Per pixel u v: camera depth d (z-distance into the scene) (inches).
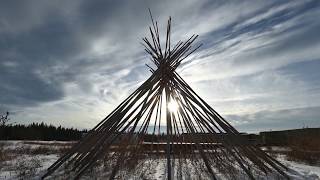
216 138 291.3
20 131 1380.4
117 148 315.6
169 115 282.8
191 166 323.0
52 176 259.6
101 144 263.3
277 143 747.4
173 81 306.0
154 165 332.8
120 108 277.6
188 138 336.2
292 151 516.1
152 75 297.9
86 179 247.1
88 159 260.1
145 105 279.9
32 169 295.7
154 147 433.1
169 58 308.7
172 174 279.1
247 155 294.2
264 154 298.2
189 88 311.0
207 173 281.3
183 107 301.9
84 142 280.7
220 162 316.5
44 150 541.3
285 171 307.9
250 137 815.7
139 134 307.3
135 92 287.9
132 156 316.2
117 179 251.8
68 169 283.7
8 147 597.0
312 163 437.1
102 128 274.5
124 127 265.6
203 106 303.0
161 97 317.7
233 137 293.9
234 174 276.5
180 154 358.3
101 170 284.7
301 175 292.0
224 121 306.5
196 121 302.0
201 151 268.8
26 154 483.8
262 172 292.7
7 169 300.8
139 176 269.1
